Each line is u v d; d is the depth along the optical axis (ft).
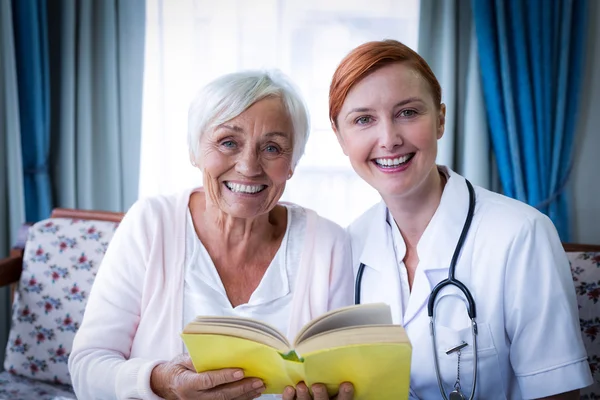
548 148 7.03
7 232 7.73
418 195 3.52
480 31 6.89
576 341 3.13
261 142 3.42
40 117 7.59
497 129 7.03
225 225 3.69
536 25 6.82
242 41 7.68
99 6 7.57
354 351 2.34
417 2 7.41
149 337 3.59
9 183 7.53
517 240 3.22
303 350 2.41
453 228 3.44
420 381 3.41
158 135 7.86
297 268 3.82
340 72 3.30
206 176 3.54
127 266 3.69
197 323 2.66
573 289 3.27
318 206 7.90
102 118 7.79
